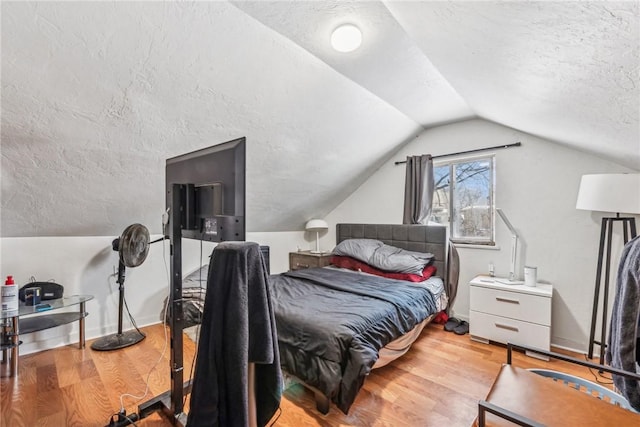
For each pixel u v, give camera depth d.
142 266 3.02
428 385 1.98
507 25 0.98
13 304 2.04
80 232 2.61
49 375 2.08
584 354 2.46
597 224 2.45
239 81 1.91
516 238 2.79
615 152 2.01
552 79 1.25
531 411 1.09
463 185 3.30
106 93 1.66
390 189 3.85
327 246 4.62
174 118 1.98
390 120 3.00
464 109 2.86
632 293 1.29
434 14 1.16
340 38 1.67
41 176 1.98
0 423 1.60
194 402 1.06
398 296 2.36
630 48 0.80
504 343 2.55
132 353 2.42
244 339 1.07
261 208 3.55
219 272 1.09
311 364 1.71
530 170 2.78
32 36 1.31
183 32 1.52
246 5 1.46
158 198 2.62
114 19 1.37
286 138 2.62
